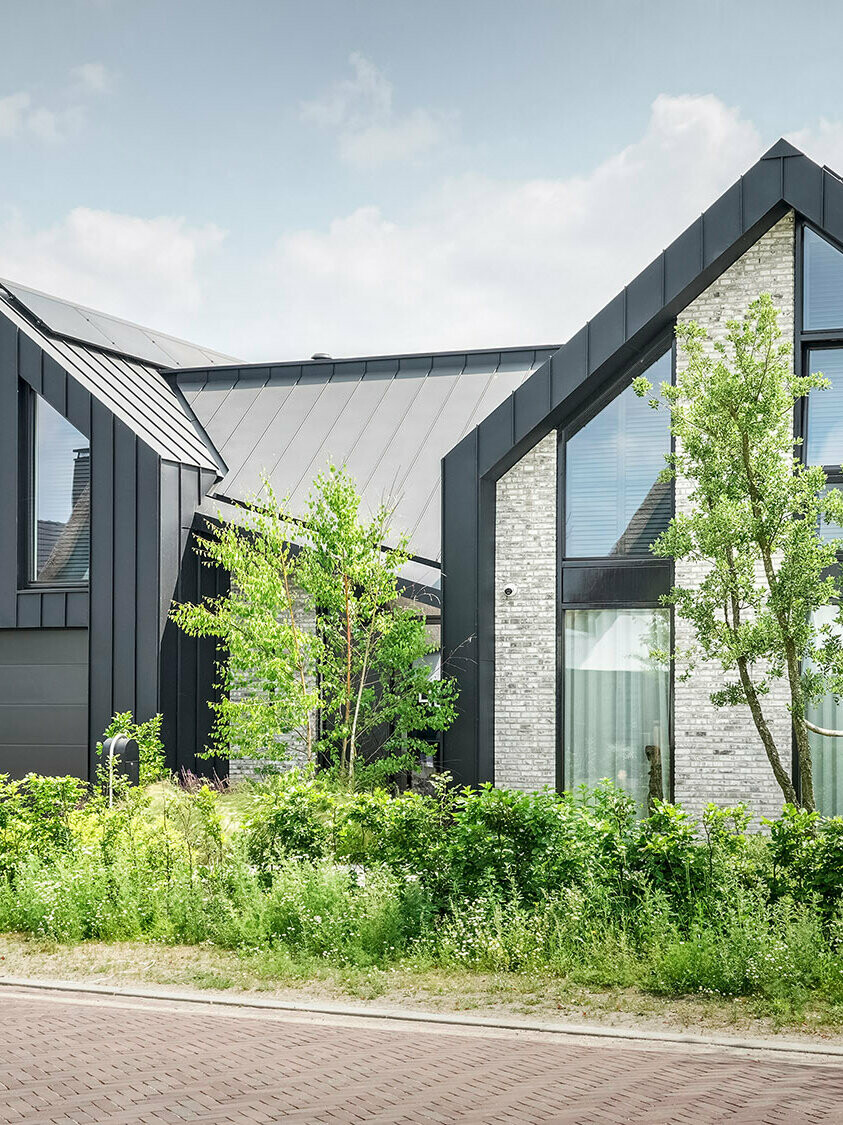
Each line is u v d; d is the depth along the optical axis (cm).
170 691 2000
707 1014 852
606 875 1027
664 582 1667
